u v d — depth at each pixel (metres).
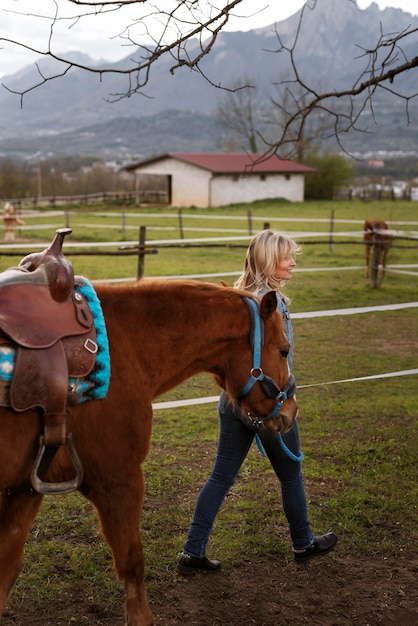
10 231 20.84
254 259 3.07
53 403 2.25
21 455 2.28
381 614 2.98
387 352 8.09
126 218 29.88
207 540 3.22
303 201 42.88
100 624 2.85
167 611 2.95
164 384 2.66
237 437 3.14
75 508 3.82
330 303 11.02
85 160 112.69
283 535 3.62
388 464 4.57
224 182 39.44
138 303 2.61
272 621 2.92
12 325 2.24
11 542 2.51
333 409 5.85
